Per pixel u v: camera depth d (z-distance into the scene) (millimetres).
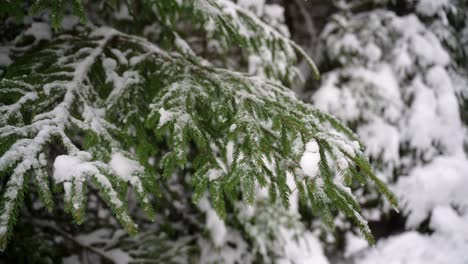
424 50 4504
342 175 1271
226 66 3518
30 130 1226
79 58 1942
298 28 5332
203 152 1542
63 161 1139
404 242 4344
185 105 1528
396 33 4641
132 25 2889
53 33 2248
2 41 2334
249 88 1804
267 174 1414
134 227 1098
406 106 4535
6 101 1647
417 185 4395
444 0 4711
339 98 4414
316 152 1361
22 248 2387
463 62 5164
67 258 2689
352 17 4902
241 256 3326
